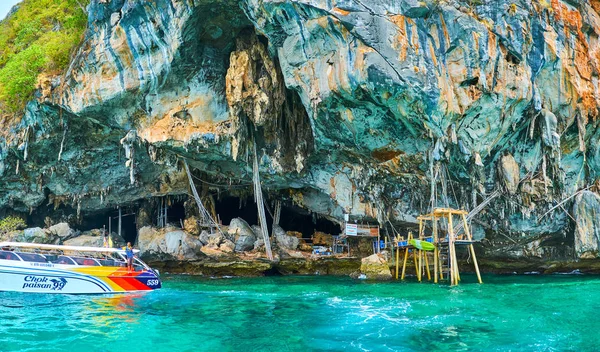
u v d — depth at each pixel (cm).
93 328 1227
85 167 2884
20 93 2564
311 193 2827
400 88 1788
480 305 1504
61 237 2903
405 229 2630
